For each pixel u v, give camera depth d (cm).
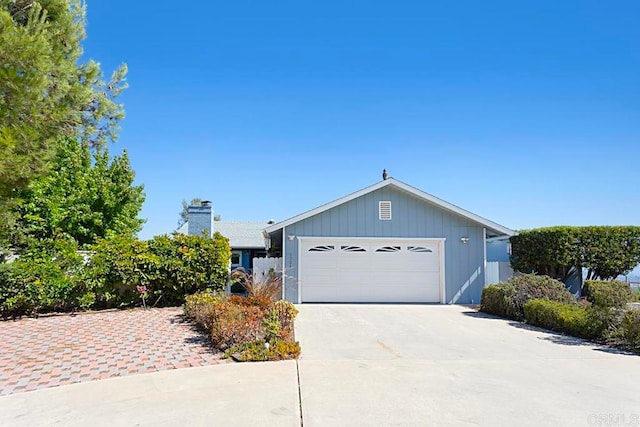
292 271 1448
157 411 445
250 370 600
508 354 709
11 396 500
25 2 809
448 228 1515
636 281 1473
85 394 504
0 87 620
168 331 892
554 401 470
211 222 1862
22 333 880
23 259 1144
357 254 1484
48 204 1605
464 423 408
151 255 1254
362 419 418
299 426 402
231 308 819
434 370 601
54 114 706
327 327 967
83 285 1183
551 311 952
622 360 662
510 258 1662
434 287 1492
